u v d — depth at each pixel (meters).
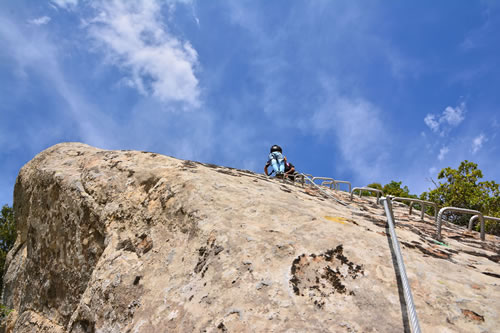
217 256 2.00
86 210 3.48
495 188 13.12
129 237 2.82
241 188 3.04
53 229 4.04
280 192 3.43
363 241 2.14
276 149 6.32
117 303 2.22
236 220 2.34
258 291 1.68
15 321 4.64
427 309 1.53
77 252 3.45
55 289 3.77
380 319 1.46
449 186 13.94
